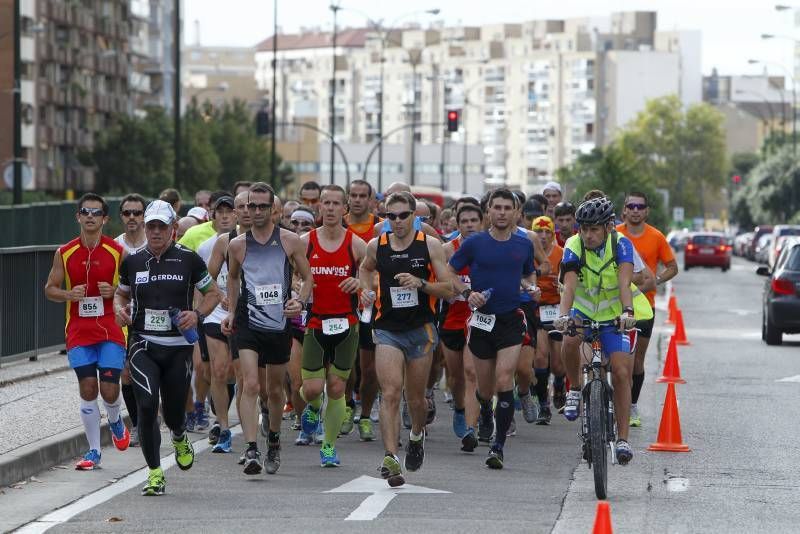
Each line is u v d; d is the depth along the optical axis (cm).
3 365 4600
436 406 4147
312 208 4384
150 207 2661
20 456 2806
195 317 2647
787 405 4166
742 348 6319
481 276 2966
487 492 2642
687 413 3962
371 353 3362
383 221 3609
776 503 2564
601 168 14450
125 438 3003
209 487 2702
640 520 2375
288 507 2478
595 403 2575
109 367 2906
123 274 2706
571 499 2580
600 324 2708
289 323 2852
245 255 2825
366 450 3244
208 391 3528
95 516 2408
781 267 6544
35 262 4791
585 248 2705
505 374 2941
